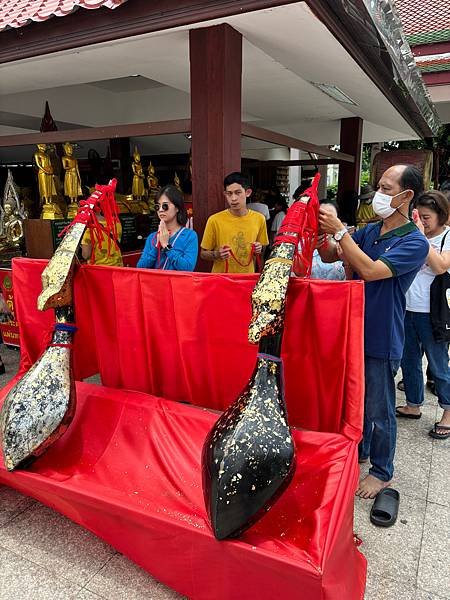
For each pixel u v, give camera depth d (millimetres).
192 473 1942
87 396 2396
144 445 2107
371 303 2170
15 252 4668
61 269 2082
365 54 3260
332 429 2008
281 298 1646
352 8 2400
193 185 2980
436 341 2801
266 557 1441
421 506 2301
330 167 18516
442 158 11039
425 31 6660
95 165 7684
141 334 2309
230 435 1565
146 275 2201
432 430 2971
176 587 1713
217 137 2793
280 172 11711
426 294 2818
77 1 2408
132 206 5340
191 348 2193
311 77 3865
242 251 3041
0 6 3045
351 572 1702
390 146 12742
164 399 2291
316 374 1969
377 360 2209
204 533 1554
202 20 2365
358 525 2170
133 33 2543
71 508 1910
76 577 1855
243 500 1500
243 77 3938
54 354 2119
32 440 1975
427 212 2764
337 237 2006
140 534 1719
